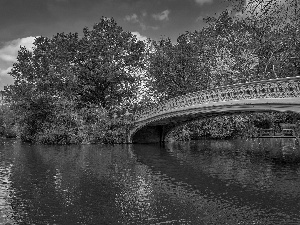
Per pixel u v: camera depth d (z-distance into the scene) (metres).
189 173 18.25
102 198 13.20
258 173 17.61
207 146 35.16
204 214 10.93
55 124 40.91
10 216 11.07
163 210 11.48
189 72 45.66
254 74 36.34
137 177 17.30
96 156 26.23
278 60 29.78
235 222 10.09
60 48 46.03
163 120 32.75
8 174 18.31
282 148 30.75
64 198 13.26
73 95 43.84
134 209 11.68
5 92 47.53
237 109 19.70
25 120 43.34
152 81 46.28
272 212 10.87
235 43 40.72
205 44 45.53
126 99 46.50
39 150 31.28
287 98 15.73
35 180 16.69
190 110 25.97
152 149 32.03
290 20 11.32
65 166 21.06
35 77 47.00
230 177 16.73
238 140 43.56
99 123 39.66
